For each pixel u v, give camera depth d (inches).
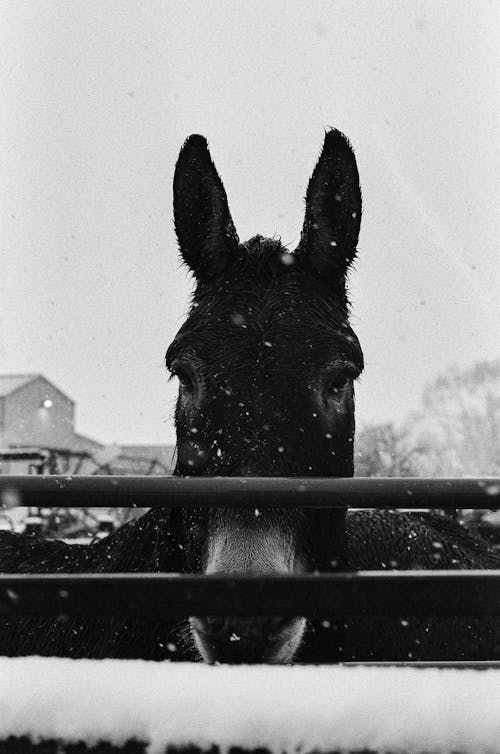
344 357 94.8
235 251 109.9
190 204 112.1
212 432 88.4
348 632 121.3
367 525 144.6
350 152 112.5
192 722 49.7
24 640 118.0
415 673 52.3
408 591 55.3
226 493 57.4
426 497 57.3
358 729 49.1
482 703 49.6
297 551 86.8
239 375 90.4
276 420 87.4
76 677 52.2
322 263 109.6
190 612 55.6
